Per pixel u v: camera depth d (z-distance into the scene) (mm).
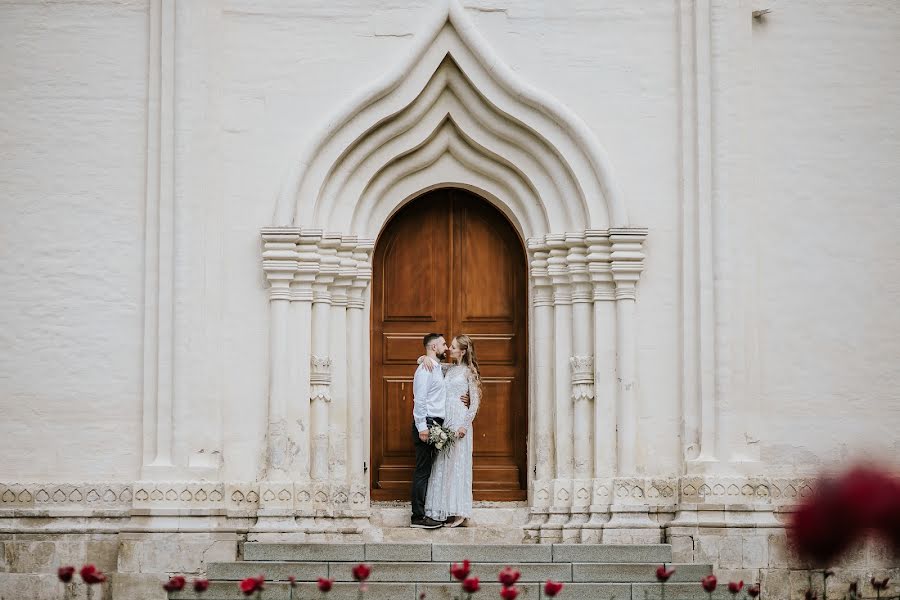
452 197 13695
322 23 13117
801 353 12883
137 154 12945
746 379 12766
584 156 13062
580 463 12859
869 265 13008
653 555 11953
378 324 13641
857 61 13164
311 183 12953
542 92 13023
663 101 13117
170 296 12742
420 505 12766
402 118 13117
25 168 12906
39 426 12688
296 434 12711
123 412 12703
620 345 12836
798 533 6348
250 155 12977
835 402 12859
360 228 13234
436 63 13055
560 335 13109
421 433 12648
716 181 12891
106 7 13023
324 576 11500
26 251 12844
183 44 12945
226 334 12789
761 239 12977
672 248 12984
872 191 13070
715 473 12547
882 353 12930
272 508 12500
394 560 11789
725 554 12320
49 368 12742
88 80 12977
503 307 13672
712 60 13039
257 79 13039
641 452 12789
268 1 13102
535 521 12891
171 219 12828
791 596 12266
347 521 12781
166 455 12562
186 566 12273
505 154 13281
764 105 13086
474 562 11789
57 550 12469
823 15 13188
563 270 13078
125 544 12281
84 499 12570
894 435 12852
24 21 12992
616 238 12820
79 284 12820
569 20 13180
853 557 12133
